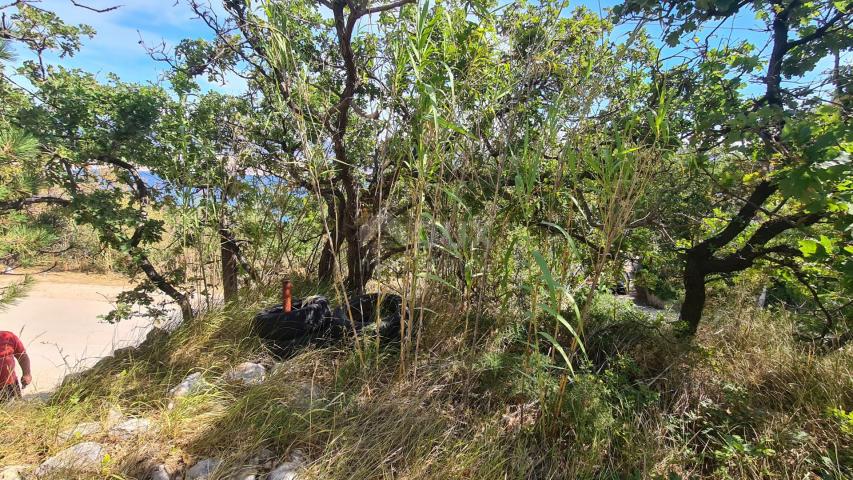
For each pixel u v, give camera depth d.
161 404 2.84
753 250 3.72
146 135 3.98
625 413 2.83
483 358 3.21
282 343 3.46
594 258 3.78
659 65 3.39
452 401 2.96
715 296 5.56
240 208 4.72
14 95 3.71
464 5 3.45
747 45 3.46
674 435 2.76
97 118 3.94
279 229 4.79
